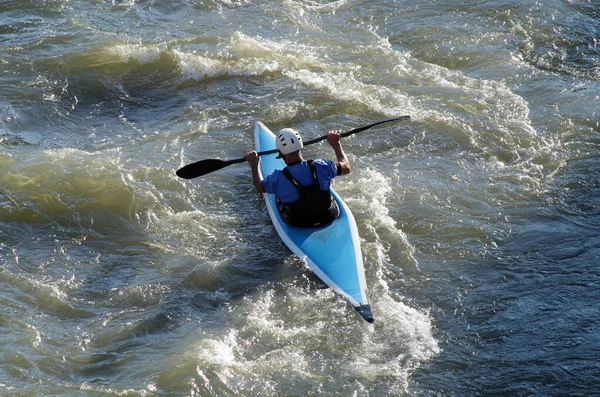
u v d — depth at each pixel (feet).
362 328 73.10
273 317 75.00
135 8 157.99
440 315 74.84
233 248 87.04
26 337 70.74
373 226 89.97
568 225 89.51
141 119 119.03
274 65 133.49
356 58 137.69
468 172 102.01
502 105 119.65
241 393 64.59
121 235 89.56
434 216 91.97
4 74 127.75
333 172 83.71
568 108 117.80
